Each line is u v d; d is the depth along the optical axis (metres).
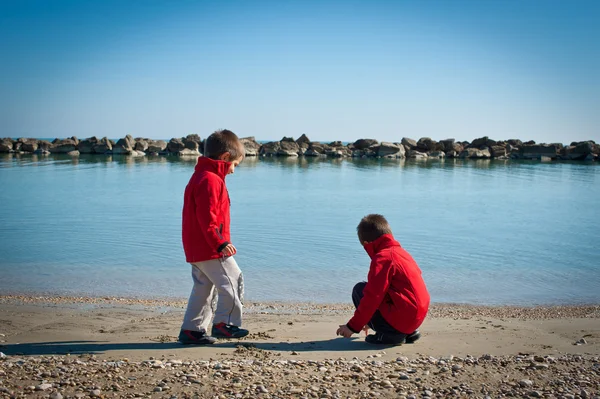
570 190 26.34
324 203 19.66
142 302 7.14
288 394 3.19
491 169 42.84
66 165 40.00
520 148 63.12
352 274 9.16
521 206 19.78
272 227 14.01
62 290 7.80
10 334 4.98
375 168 42.56
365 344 4.64
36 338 4.79
